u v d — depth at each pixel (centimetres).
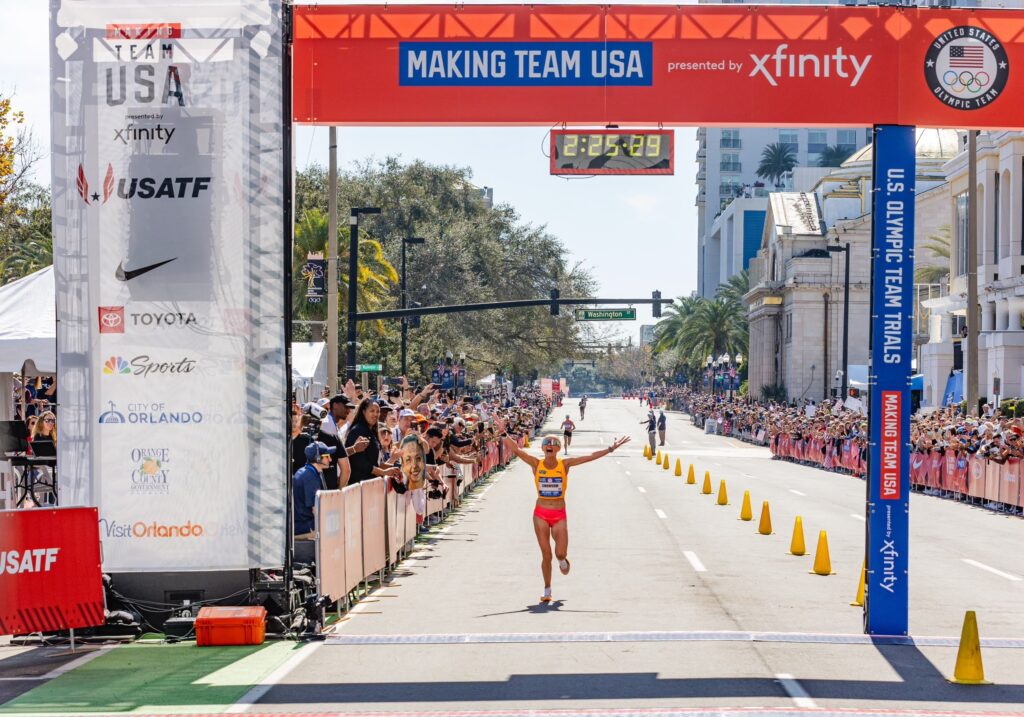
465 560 1764
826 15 1205
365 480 1459
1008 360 4991
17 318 1731
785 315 10025
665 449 6525
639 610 1294
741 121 1211
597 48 1214
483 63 1217
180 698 912
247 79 1172
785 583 1506
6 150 2973
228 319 1173
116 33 1173
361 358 5681
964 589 1489
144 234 1174
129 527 1172
